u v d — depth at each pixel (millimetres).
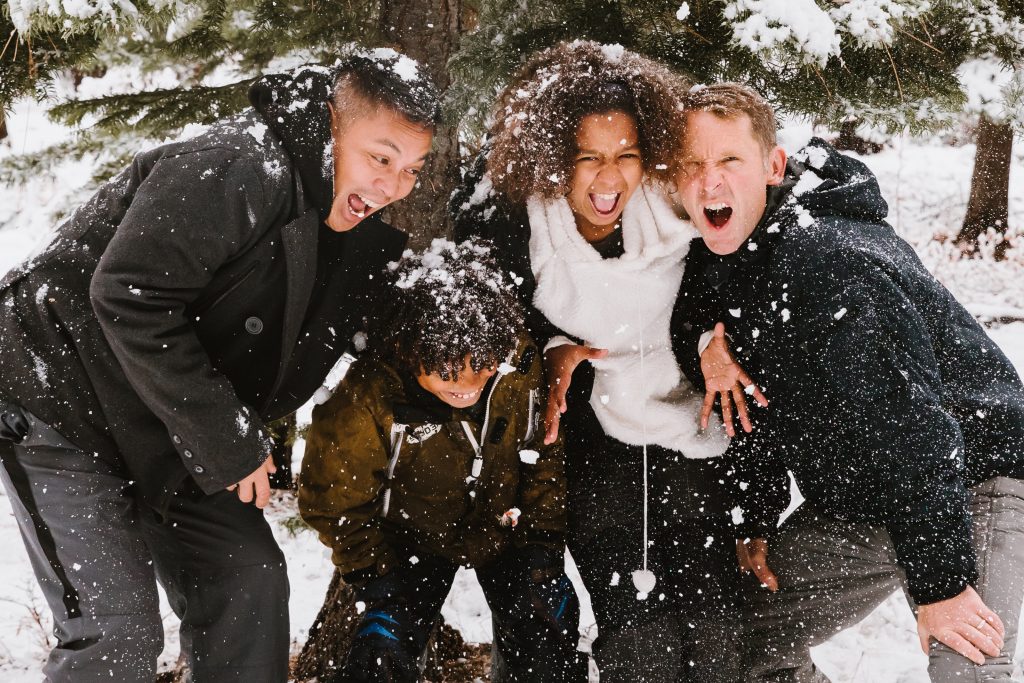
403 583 2604
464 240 2652
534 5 2980
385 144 2229
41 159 4129
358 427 2424
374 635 2514
